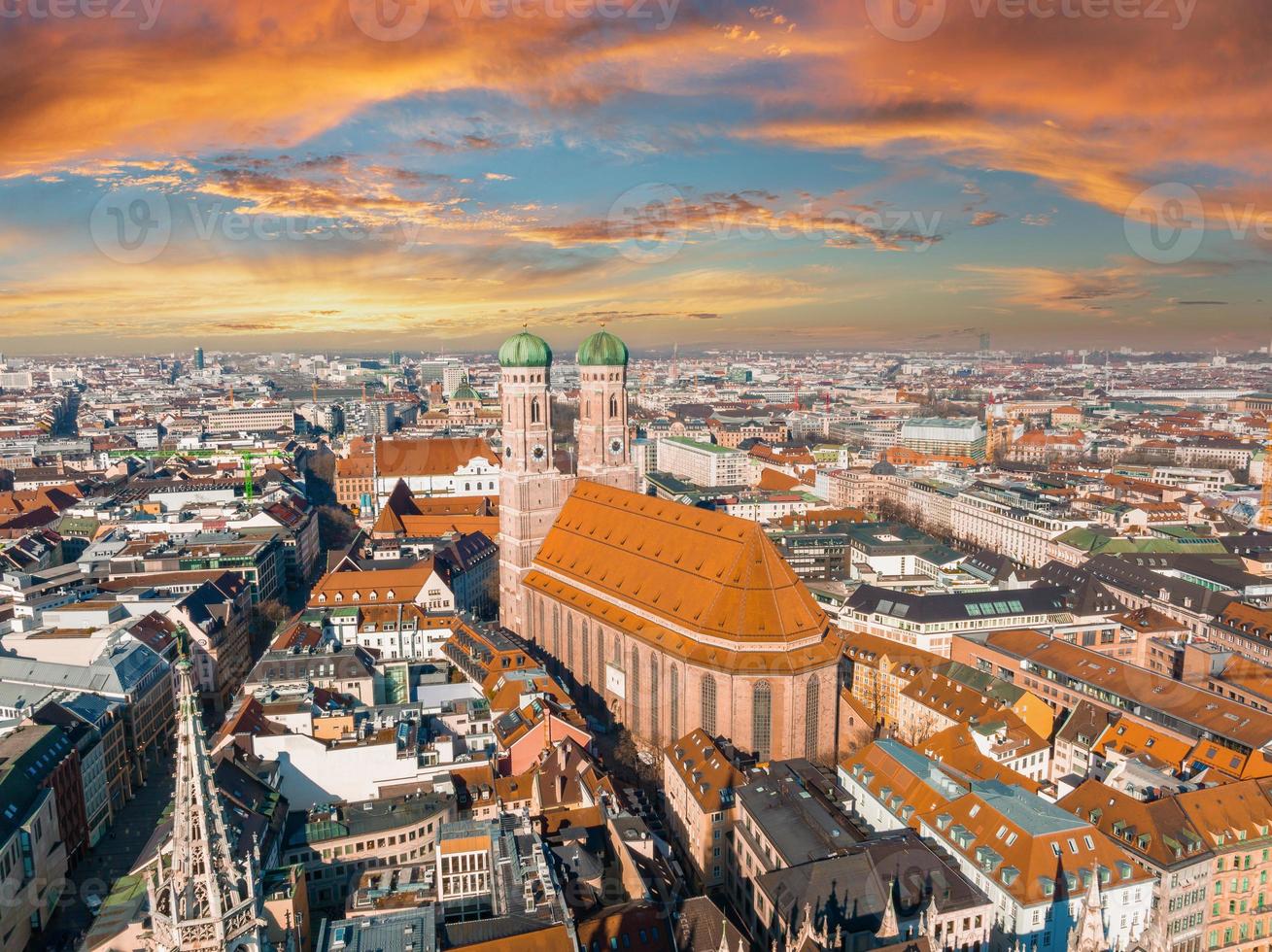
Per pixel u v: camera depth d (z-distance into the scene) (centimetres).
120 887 10712
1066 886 11169
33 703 16588
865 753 14512
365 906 10406
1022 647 19475
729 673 15625
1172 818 12162
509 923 9250
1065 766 16138
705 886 13512
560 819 12619
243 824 11456
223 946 5856
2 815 12219
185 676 5759
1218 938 12138
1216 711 15325
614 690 18450
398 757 13975
